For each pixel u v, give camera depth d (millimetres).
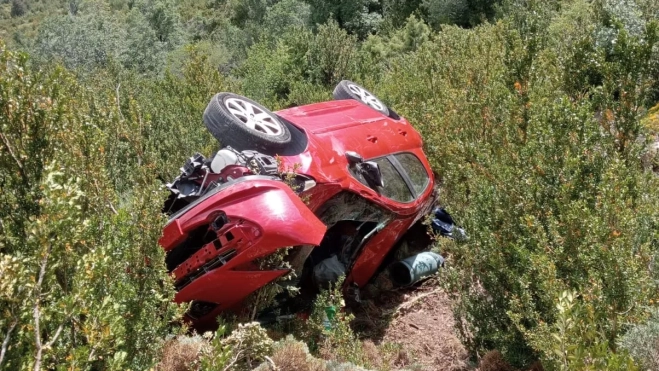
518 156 4359
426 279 5812
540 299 3477
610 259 3111
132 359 2838
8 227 2729
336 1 30312
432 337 4902
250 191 4066
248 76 12953
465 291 4312
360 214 5082
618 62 4809
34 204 2873
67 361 2258
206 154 7074
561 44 8922
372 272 5512
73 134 3301
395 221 5426
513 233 3848
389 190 5477
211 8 61000
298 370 3426
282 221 3955
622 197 3670
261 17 42688
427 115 7238
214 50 27781
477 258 4141
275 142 4738
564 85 5699
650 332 2773
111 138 4711
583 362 2551
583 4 12258
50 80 3156
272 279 4059
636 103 4656
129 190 5094
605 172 3801
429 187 6113
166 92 10664
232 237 3916
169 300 3176
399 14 27250
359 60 13242
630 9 8789
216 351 2648
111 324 2324
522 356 3666
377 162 5625
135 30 32156
